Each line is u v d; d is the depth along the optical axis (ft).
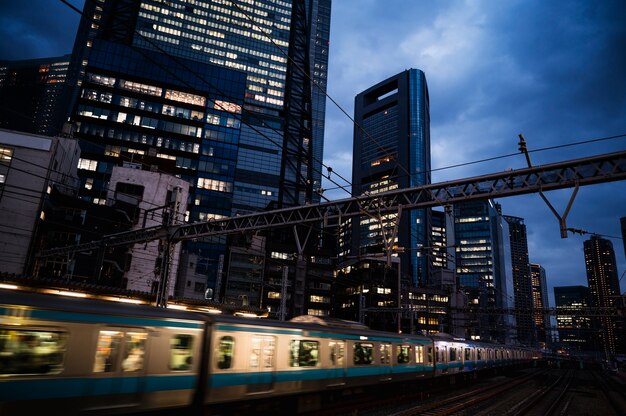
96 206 169.37
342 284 308.81
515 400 76.23
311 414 49.85
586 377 173.37
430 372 78.59
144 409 32.27
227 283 233.96
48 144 149.07
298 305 242.78
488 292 590.14
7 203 139.03
